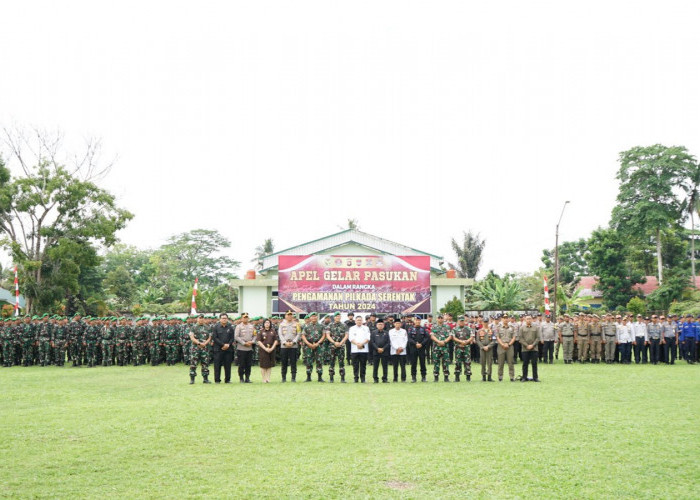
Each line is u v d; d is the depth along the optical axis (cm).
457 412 1240
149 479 776
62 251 4216
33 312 4338
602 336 2642
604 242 6375
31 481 769
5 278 6294
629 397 1472
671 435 1012
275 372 2352
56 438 1006
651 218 5966
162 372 2272
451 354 2714
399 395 1523
